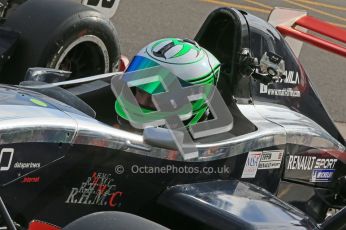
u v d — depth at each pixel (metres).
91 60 5.71
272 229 3.87
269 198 4.30
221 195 4.19
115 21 11.20
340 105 9.58
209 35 5.26
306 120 5.16
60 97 4.16
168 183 4.13
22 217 3.61
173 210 4.07
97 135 3.73
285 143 4.78
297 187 5.09
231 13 5.06
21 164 3.48
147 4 12.46
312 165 5.10
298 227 3.96
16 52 5.30
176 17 12.05
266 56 4.80
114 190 3.93
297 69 5.31
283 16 6.01
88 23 5.42
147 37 10.74
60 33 5.25
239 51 4.88
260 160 4.63
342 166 5.36
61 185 3.69
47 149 3.56
